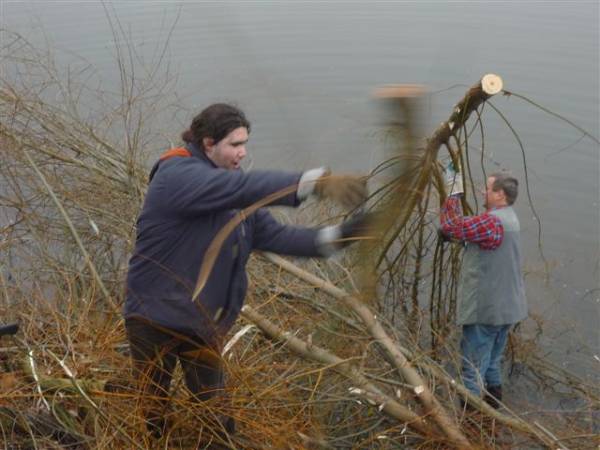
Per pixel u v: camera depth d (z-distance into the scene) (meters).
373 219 2.65
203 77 7.33
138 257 2.70
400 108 2.43
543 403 4.66
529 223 6.67
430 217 5.18
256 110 3.92
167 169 2.60
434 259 4.61
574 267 6.03
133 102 5.39
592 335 5.31
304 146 3.62
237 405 3.14
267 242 2.82
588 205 6.86
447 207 4.34
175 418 2.93
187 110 6.13
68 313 3.57
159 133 5.52
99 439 2.84
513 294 4.43
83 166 4.74
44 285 4.20
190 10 7.80
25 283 4.15
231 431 3.06
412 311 4.68
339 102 4.07
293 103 3.52
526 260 6.14
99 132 5.42
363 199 2.48
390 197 2.62
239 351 3.69
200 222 2.63
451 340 4.76
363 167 3.77
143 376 2.80
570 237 6.45
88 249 4.55
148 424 2.93
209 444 2.87
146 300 2.72
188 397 2.97
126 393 2.99
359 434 3.47
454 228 4.29
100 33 9.81
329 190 2.44
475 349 4.49
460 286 4.52
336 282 4.29
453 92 8.34
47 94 5.82
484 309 4.39
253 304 3.98
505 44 10.82
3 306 3.72
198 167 2.57
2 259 4.29
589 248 6.29
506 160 7.66
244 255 2.78
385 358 3.83
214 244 2.43
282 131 5.61
